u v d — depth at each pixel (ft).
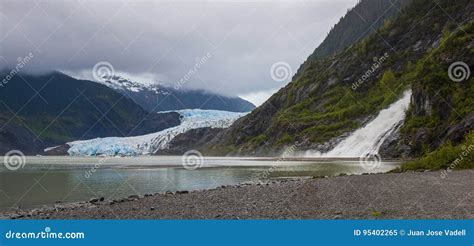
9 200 82.89
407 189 69.72
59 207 70.03
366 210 51.31
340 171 163.53
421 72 327.26
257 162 312.91
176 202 65.36
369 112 469.16
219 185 112.37
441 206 52.31
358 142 399.65
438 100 282.97
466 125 223.92
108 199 81.20
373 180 86.38
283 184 90.53
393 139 312.50
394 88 479.00
